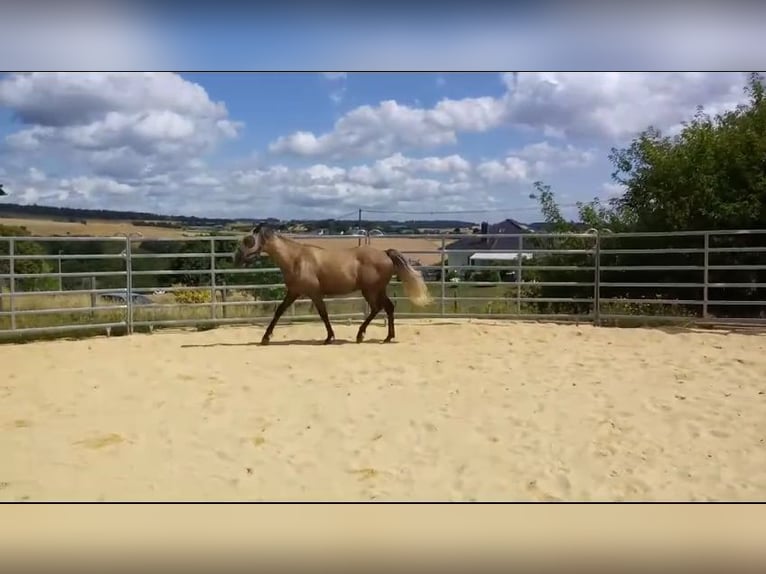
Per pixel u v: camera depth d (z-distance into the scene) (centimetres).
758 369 793
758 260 1295
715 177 1325
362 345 951
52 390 710
